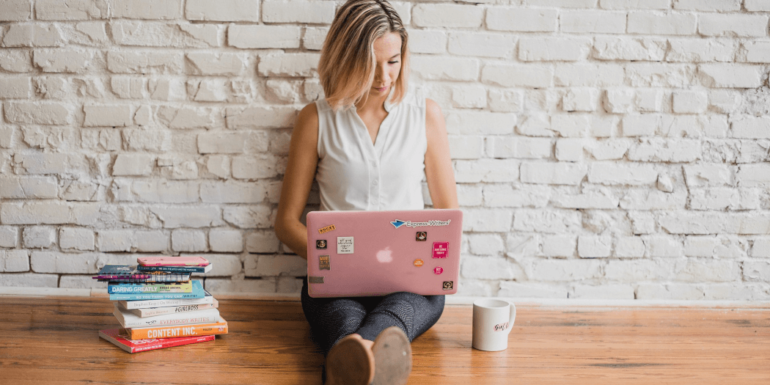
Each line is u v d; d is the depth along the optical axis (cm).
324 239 133
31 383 117
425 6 179
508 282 190
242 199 184
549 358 138
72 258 184
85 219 183
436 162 172
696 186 189
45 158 180
